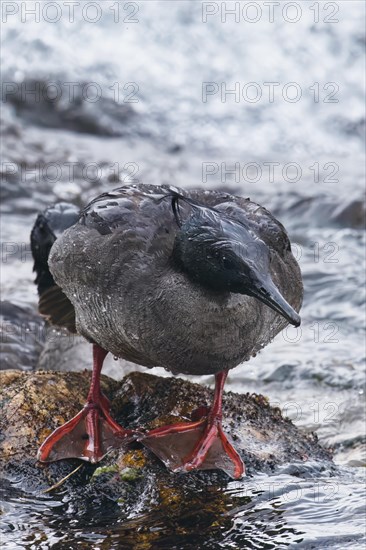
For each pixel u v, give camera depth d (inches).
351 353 525.0
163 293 344.5
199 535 331.9
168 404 386.6
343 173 834.2
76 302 380.2
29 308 556.7
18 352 511.8
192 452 362.6
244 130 938.1
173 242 358.0
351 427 449.1
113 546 325.4
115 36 1019.3
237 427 382.6
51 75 941.8
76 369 479.2
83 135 906.7
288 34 1050.1
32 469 358.6
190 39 1035.3
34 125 903.1
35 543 327.0
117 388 399.9
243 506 347.3
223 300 342.3
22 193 738.8
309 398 478.0
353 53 1029.2
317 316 572.7
